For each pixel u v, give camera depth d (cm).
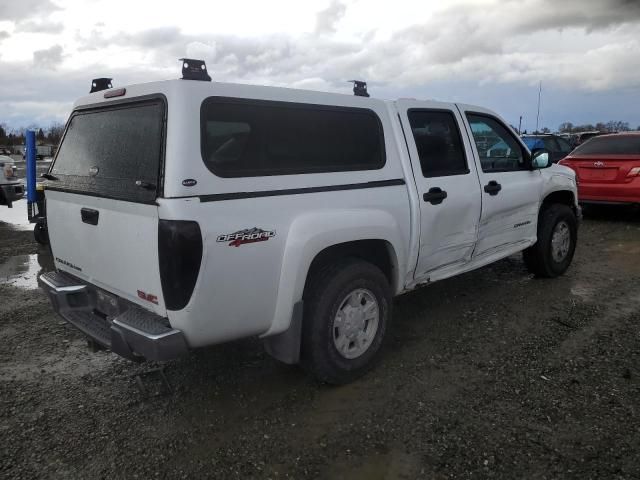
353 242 365
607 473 269
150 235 281
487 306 516
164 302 282
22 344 438
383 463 282
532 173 545
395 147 396
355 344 366
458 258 464
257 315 312
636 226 936
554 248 591
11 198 1007
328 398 349
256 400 348
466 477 269
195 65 291
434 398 346
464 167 458
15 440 304
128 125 310
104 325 342
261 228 301
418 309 511
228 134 296
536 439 299
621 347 416
